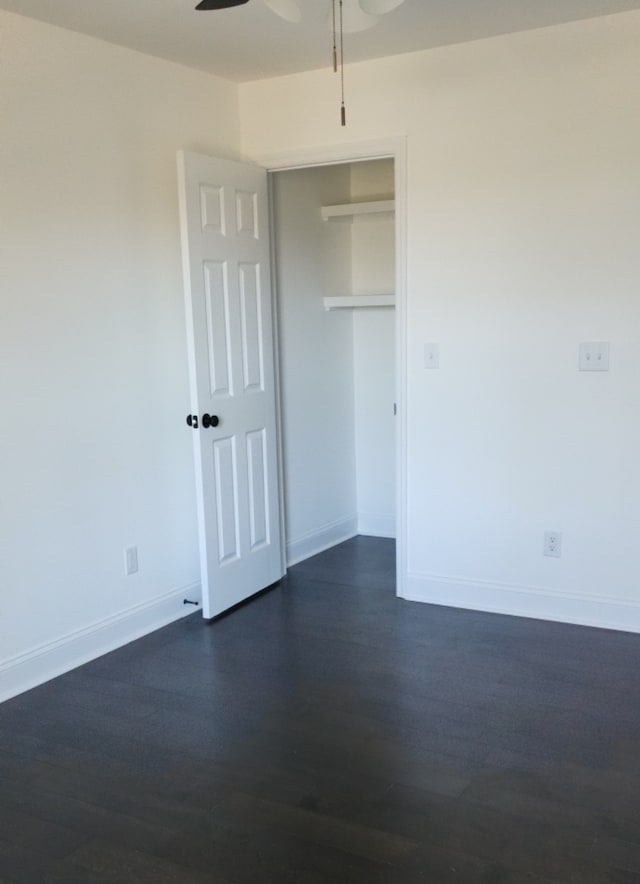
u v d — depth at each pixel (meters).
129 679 3.11
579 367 3.37
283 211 4.25
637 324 3.24
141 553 3.54
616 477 3.38
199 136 3.72
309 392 4.56
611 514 3.41
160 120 3.50
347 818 2.21
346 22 2.51
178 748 2.59
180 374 3.69
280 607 3.86
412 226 3.62
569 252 3.32
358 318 4.90
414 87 3.51
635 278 3.22
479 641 3.38
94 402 3.25
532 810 2.21
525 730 2.64
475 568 3.74
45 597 3.11
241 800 2.30
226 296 3.68
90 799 2.33
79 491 3.21
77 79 3.10
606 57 3.13
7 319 2.88
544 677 3.03
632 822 2.15
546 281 3.38
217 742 2.62
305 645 3.39
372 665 3.18
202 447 3.57
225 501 3.75
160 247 3.54
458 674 3.08
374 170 4.73
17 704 2.92
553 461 3.49
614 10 3.04
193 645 3.43
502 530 3.64
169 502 3.68
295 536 4.52
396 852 2.06
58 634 3.17
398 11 2.96
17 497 2.97
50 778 2.44
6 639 2.97
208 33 3.13
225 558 3.78
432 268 3.61
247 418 3.87
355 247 4.86
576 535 3.49
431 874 1.97
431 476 3.76
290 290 4.34
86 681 3.10
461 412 3.65
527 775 2.38
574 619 3.55
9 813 2.28
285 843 2.11
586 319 3.33
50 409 3.06
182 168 3.37
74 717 2.82
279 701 2.89
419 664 3.17
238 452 3.82
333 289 4.72
